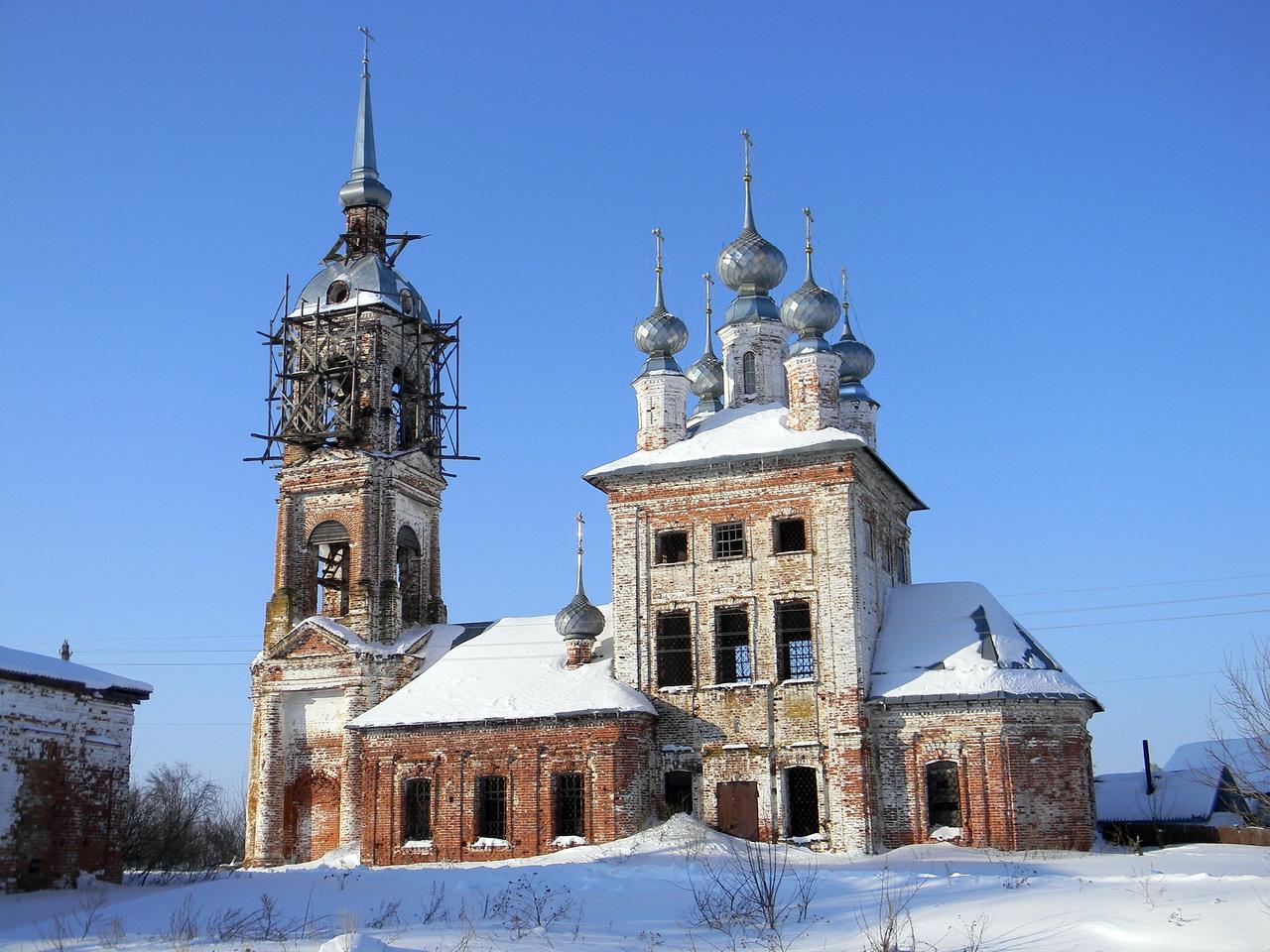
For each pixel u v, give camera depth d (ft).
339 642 198.18
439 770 177.68
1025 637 172.35
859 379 214.90
